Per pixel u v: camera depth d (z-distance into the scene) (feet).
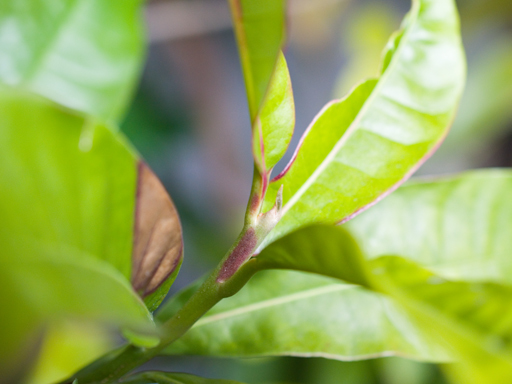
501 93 2.69
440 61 1.08
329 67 4.63
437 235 1.23
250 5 0.83
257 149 0.91
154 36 2.71
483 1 3.03
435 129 1.06
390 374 1.62
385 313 1.15
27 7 1.10
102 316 0.79
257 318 1.13
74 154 0.82
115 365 0.96
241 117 4.43
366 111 1.05
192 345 1.09
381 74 1.07
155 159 2.81
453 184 1.25
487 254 1.22
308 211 1.00
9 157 0.79
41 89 1.09
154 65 3.62
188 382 1.01
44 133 0.80
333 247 0.82
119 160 0.86
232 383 1.01
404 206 1.24
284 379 1.68
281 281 1.16
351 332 1.14
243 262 0.93
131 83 1.13
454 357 0.80
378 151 1.04
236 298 1.14
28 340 0.79
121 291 0.82
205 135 4.18
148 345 0.92
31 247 0.79
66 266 0.78
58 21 1.11
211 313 1.12
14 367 0.99
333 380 1.63
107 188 0.86
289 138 0.96
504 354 0.78
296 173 1.00
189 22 2.71
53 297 0.78
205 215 3.29
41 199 0.81
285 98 0.95
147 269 0.94
